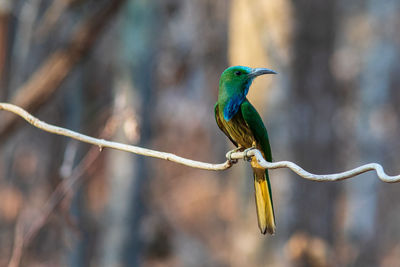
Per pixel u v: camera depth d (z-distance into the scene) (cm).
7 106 702
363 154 2475
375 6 2419
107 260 1602
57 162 1956
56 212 1098
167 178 2847
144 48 1531
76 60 1241
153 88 1583
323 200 1391
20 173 1961
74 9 1387
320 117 1380
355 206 2472
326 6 1382
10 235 1869
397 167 2789
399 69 2677
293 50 1330
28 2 1438
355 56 2650
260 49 1334
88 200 2033
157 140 2819
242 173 1352
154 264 2078
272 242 1329
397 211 2791
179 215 2612
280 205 1341
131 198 1588
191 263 2288
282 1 1326
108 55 2041
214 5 1944
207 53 1981
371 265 2461
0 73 1454
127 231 1591
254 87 1338
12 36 1492
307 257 1338
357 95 2567
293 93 1340
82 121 1958
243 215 1349
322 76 1380
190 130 2892
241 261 1355
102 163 2211
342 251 2425
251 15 1337
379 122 2458
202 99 2845
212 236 2525
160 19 1675
